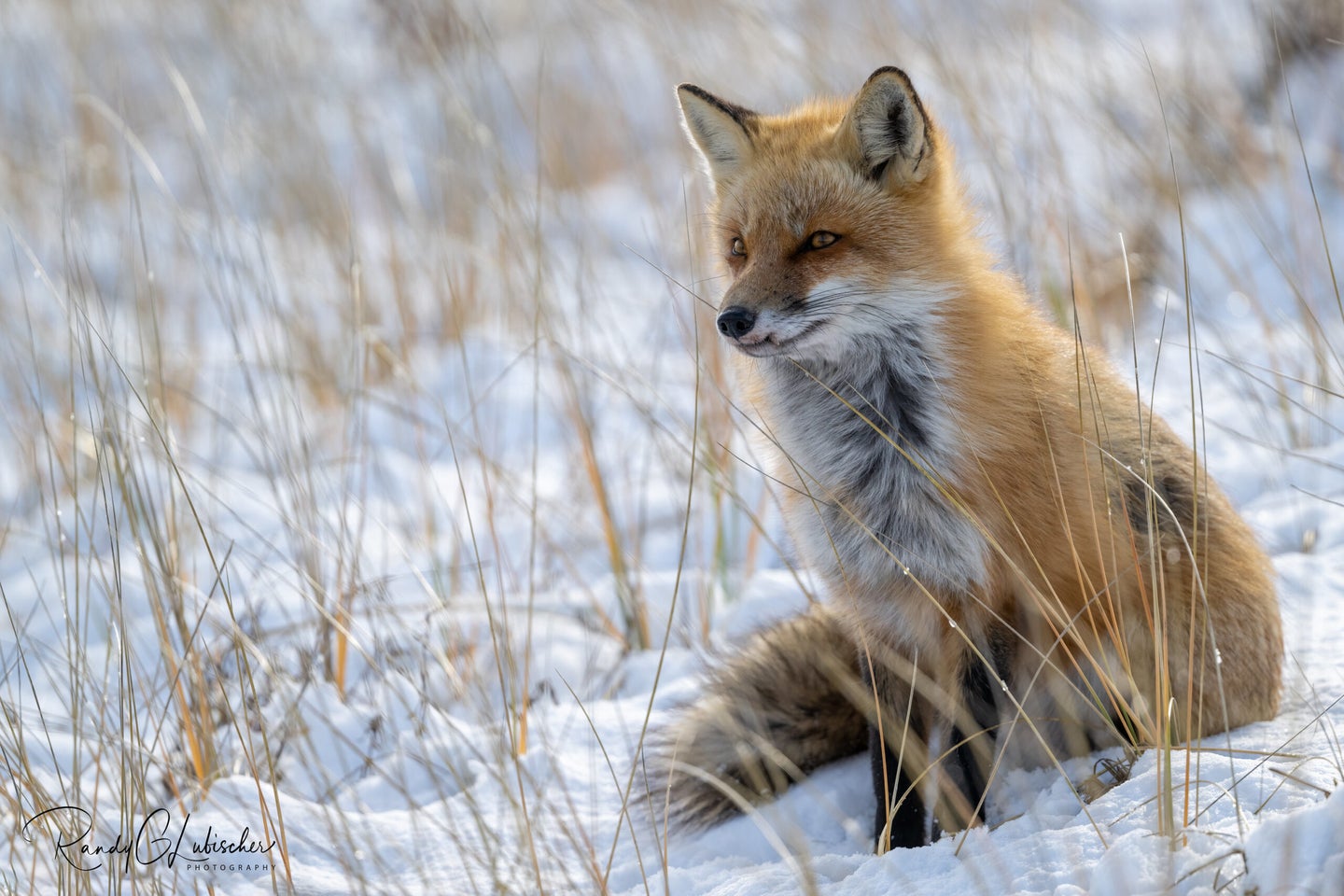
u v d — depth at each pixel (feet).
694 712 22.70
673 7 51.13
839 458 21.61
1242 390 35.12
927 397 20.49
